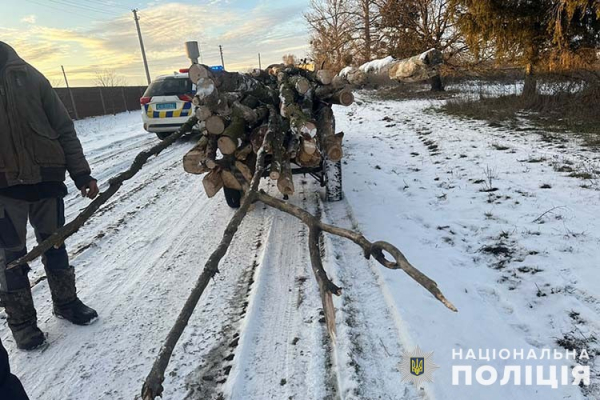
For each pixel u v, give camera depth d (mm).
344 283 3404
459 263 3586
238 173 3871
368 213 4832
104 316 3254
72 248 4555
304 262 3859
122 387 2525
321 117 4957
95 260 4250
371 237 4172
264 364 2596
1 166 2732
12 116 2746
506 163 6363
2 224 2793
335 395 2322
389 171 6691
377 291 3254
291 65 6230
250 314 3061
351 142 9484
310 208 5270
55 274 3115
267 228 4754
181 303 3359
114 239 4777
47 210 3062
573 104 9719
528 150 6965
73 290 3193
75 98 21859
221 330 2953
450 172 6270
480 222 4348
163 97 10648
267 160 4391
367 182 6148
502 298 3049
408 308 2928
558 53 10586
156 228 5043
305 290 3381
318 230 1934
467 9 11930
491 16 11125
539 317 2818
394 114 13750
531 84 11375
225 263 3973
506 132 8711
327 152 4688
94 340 2975
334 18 23828
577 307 2834
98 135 14047
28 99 2834
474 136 8648
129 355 2799
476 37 12133
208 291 3482
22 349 2900
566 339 2594
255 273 3723
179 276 3793
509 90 14594
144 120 10836
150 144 11289
